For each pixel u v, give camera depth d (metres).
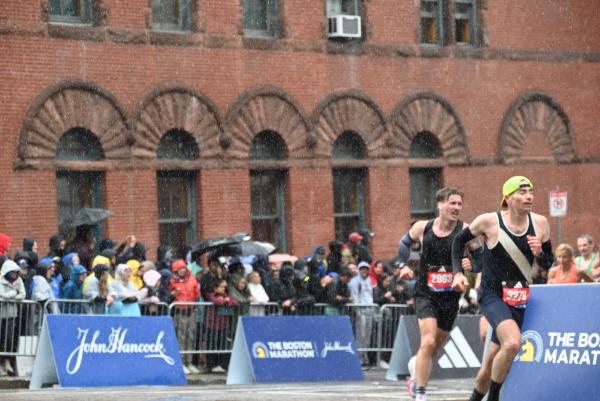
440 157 46.72
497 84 48.12
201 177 40.62
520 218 17.06
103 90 38.34
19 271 28.66
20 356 28.75
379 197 44.91
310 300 32.69
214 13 41.06
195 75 40.47
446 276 18.45
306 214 43.09
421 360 18.52
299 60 42.97
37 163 36.94
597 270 28.80
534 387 18.67
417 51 45.91
